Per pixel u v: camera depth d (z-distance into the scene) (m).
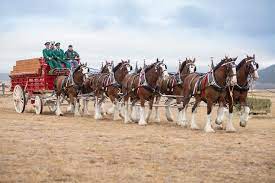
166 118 25.98
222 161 12.32
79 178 10.05
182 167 11.41
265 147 14.84
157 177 10.26
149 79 21.34
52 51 26.77
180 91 22.12
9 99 43.53
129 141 15.65
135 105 22.73
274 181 10.12
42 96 26.73
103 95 24.45
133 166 11.42
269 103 30.02
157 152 13.52
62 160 12.00
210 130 18.77
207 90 18.72
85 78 25.31
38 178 9.98
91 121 22.86
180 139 16.38
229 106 19.09
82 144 14.78
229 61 18.16
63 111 29.59
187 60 22.08
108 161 11.99
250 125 22.69
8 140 15.37
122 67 23.55
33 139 15.70
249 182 10.00
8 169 10.85
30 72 27.17
